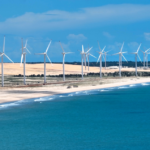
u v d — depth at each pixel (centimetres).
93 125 6028
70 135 5291
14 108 7744
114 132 5475
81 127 5862
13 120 6444
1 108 7712
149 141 4931
